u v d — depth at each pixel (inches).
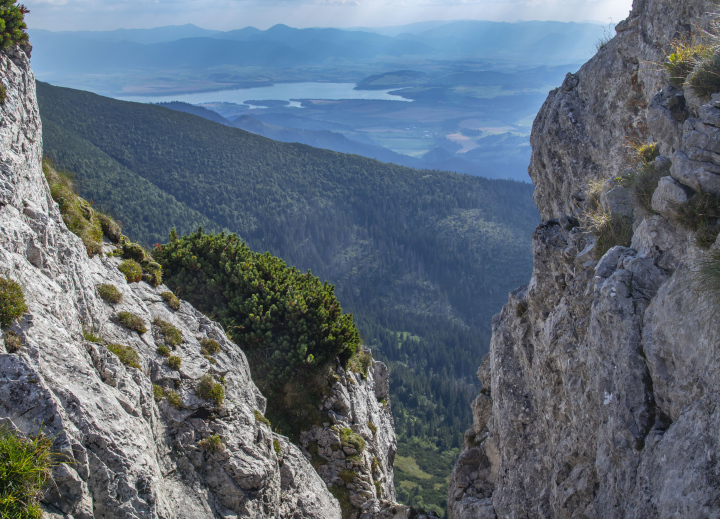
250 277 987.3
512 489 617.3
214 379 547.8
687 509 276.7
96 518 307.9
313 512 638.5
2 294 331.6
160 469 427.2
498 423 701.3
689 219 346.6
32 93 514.9
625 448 356.5
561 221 601.6
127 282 614.2
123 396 389.7
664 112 421.4
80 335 410.0
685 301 326.6
